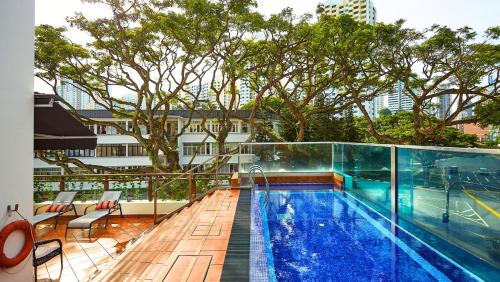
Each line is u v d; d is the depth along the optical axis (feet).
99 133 106.32
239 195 27.32
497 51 59.52
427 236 17.84
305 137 83.66
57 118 13.51
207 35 47.57
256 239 15.76
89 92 61.16
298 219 23.31
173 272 11.82
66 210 25.29
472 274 13.84
